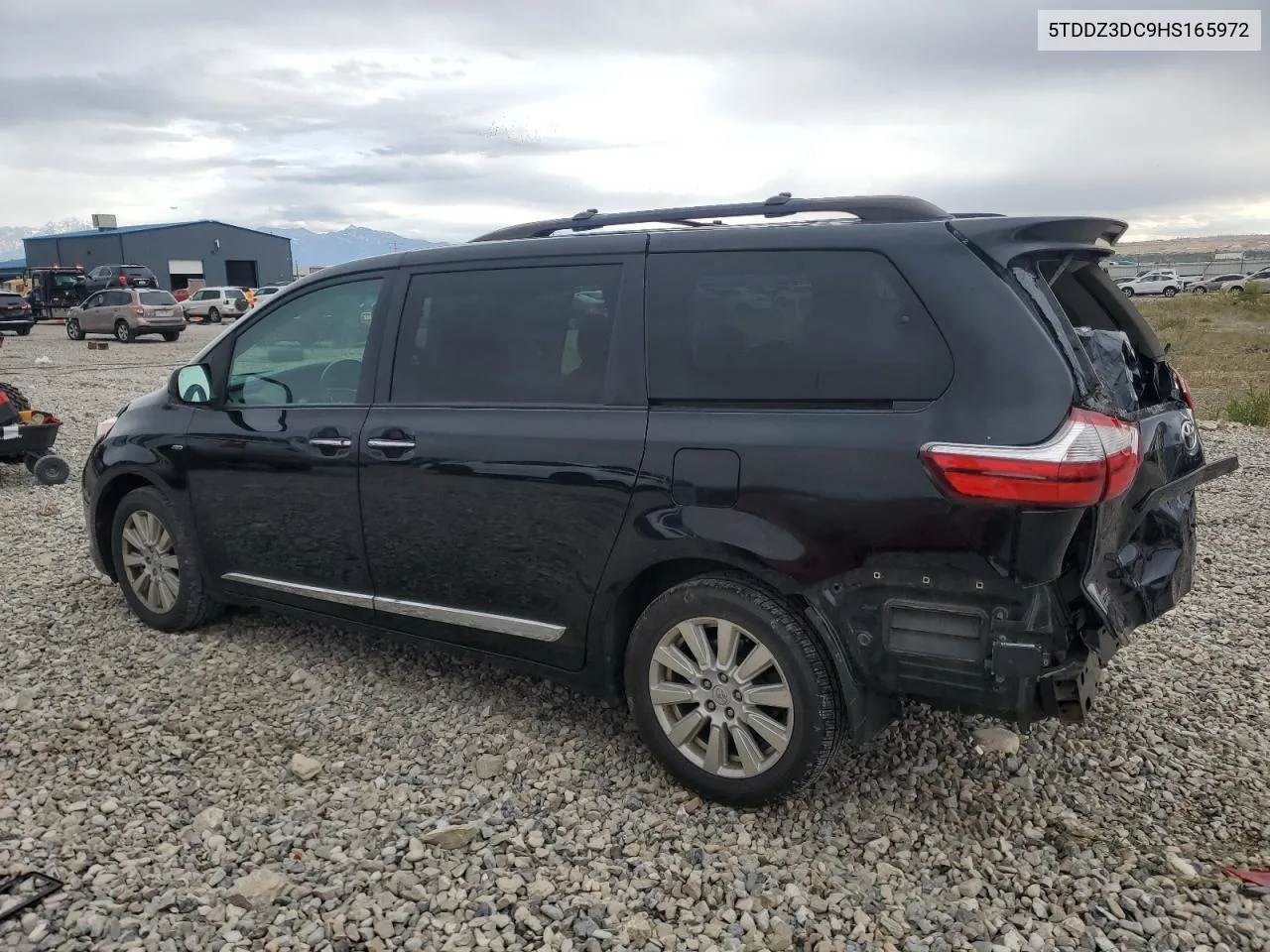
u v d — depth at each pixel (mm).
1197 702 4180
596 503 3465
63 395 16359
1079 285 3742
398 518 3990
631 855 3123
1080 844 3178
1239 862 3072
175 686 4383
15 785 3520
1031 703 2918
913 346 3000
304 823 3291
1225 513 7367
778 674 3209
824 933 2756
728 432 3213
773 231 3316
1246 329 29125
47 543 6852
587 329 3602
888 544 2959
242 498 4516
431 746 3842
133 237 62469
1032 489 2746
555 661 3748
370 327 4156
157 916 2797
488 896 2900
